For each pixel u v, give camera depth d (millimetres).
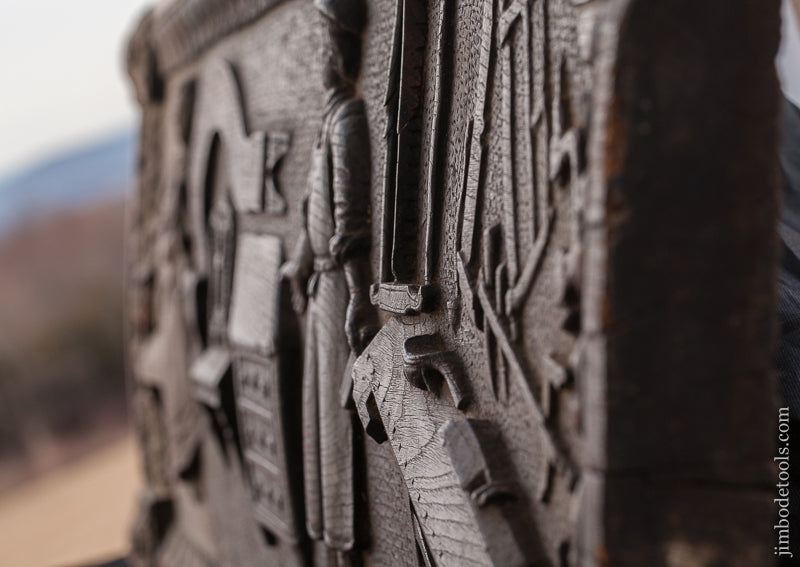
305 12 428
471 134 329
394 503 370
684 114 277
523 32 310
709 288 280
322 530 402
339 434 388
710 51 277
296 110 437
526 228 309
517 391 310
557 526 299
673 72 275
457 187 336
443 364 331
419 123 356
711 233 279
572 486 292
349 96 393
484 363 323
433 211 344
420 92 356
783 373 363
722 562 281
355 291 379
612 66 272
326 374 391
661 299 277
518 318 309
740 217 281
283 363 429
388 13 375
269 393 437
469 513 311
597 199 275
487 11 323
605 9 281
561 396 297
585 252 279
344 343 387
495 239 318
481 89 324
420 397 342
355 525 386
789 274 382
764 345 283
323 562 421
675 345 278
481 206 325
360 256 381
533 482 306
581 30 287
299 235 429
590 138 279
